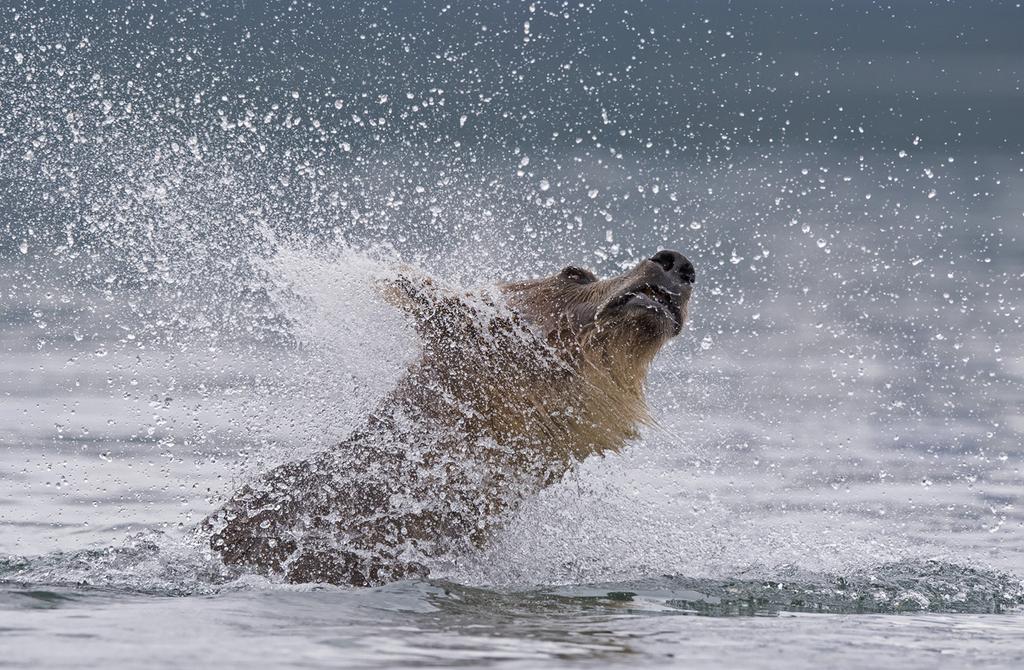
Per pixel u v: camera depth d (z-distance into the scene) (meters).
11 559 21.97
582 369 24.08
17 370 40.72
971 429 37.94
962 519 28.83
